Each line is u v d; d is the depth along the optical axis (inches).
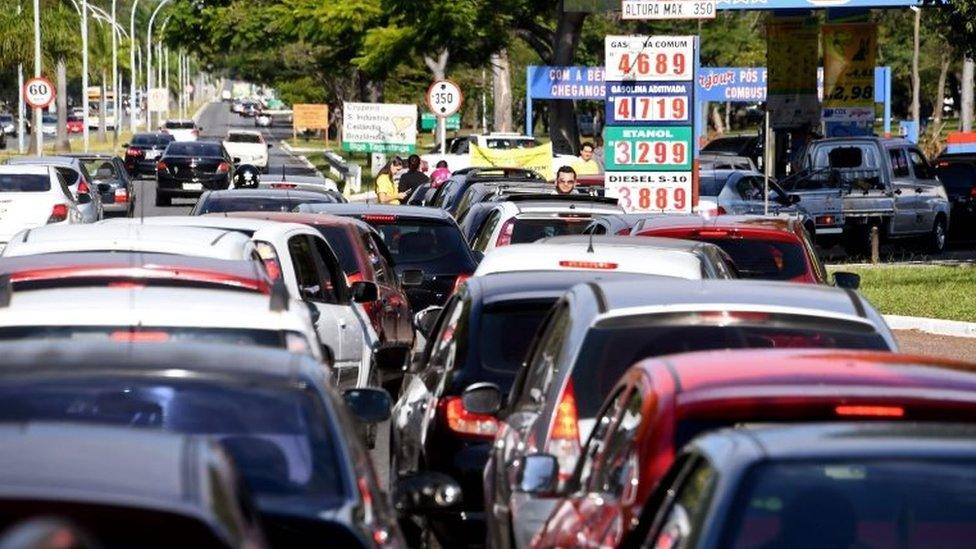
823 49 2741.1
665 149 1614.2
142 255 561.0
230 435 379.2
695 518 294.2
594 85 3159.5
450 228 1176.8
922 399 351.9
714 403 359.9
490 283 642.2
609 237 793.6
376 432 855.1
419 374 686.5
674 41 1609.3
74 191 2289.6
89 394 381.1
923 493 284.4
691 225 935.7
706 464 306.2
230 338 464.1
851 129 2719.0
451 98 2304.4
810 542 280.1
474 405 557.9
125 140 7052.2
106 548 231.1
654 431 362.6
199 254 649.0
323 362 474.0
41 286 510.0
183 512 235.9
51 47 5054.1
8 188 1907.0
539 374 529.0
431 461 587.5
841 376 372.2
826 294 511.8
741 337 484.7
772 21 2704.2
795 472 288.4
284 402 387.9
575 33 3154.5
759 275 919.7
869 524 281.6
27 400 378.3
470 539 583.5
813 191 2047.2
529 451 477.7
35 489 237.6
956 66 5664.4
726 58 5438.0
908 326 1333.7
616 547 343.9
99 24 6688.0
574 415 474.3
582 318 491.8
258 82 7071.9
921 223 2113.7
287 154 5969.5
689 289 507.5
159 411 384.8
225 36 3811.5
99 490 240.2
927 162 2160.4
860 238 2066.9
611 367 480.1
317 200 1369.3
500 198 1390.3
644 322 484.1
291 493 371.2
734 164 2647.6
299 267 815.7
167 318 465.1
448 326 675.4
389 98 5078.7
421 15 3097.9
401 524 623.8
